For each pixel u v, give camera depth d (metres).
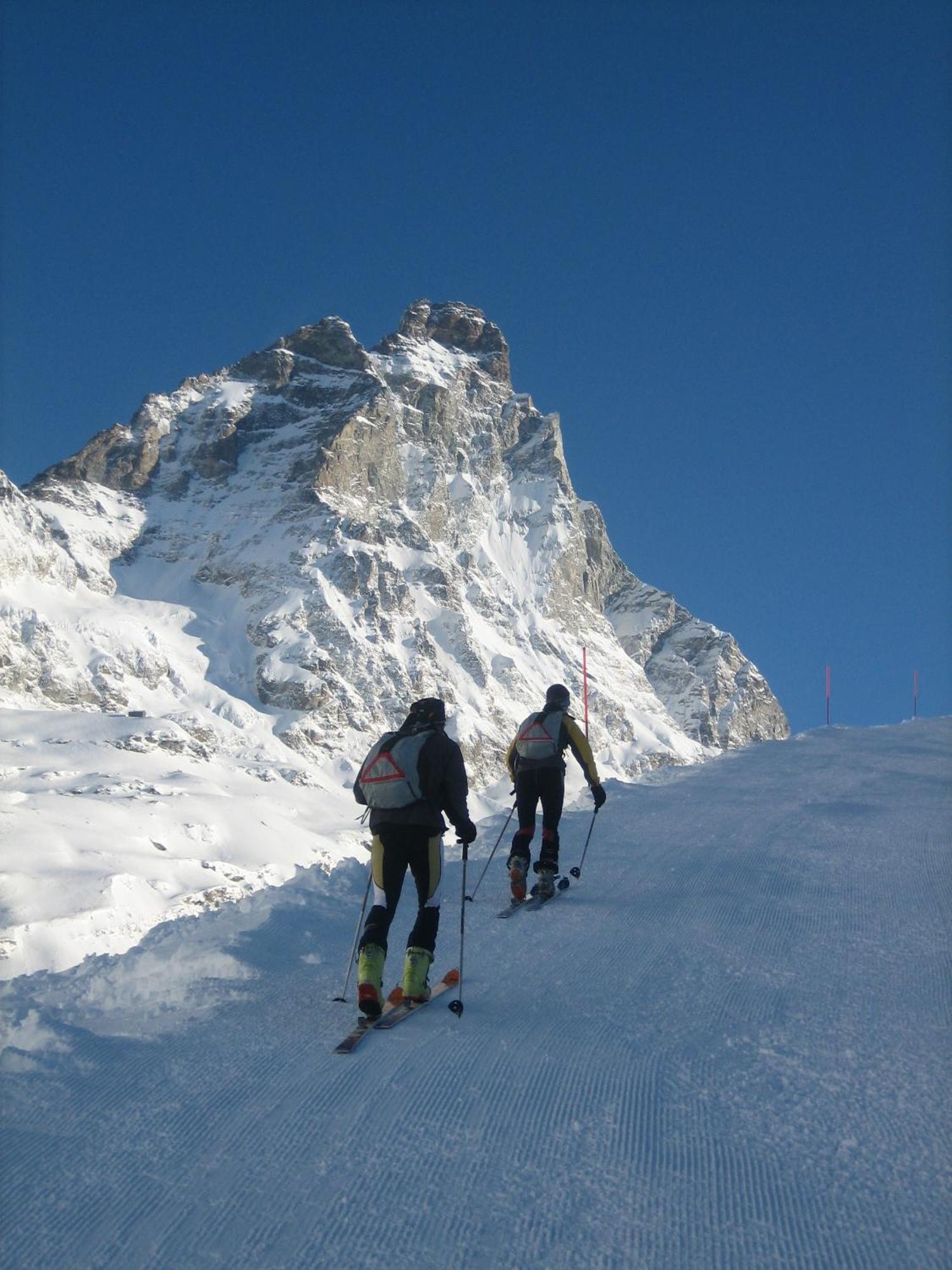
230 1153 4.72
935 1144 4.76
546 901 9.31
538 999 6.79
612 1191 4.45
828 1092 5.33
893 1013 6.38
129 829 131.75
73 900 97.81
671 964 7.48
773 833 12.12
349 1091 5.36
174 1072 5.54
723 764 18.55
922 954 7.54
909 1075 5.47
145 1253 4.00
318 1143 4.83
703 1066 5.70
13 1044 5.91
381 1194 4.42
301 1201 4.36
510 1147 4.81
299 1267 3.94
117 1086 5.35
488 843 11.93
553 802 9.66
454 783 6.80
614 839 12.05
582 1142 4.85
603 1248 4.07
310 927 8.25
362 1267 3.95
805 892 9.44
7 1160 4.59
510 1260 4.00
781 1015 6.41
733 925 8.45
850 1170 4.59
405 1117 5.08
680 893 9.51
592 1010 6.55
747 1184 4.50
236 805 156.00
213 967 7.23
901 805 13.67
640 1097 5.31
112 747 192.75
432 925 6.75
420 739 6.89
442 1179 4.54
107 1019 6.39
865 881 9.73
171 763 191.12
